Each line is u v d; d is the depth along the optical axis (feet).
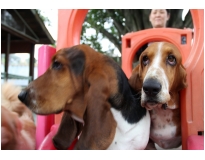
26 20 11.75
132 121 2.13
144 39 3.86
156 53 2.31
